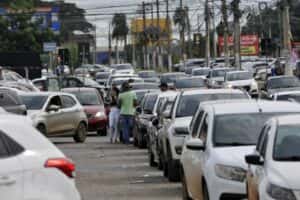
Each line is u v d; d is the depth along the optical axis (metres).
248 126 24.34
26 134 16.48
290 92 45.62
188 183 25.88
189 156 25.62
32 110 52.19
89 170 38.12
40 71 119.25
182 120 33.06
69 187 16.62
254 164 19.12
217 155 22.78
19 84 71.12
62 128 54.09
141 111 50.94
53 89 91.38
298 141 19.09
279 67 110.62
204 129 25.14
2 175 15.82
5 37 149.12
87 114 62.53
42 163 16.31
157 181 33.25
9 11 159.00
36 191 16.12
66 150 50.12
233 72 94.38
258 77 115.69
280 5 96.69
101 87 96.00
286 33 89.75
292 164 18.08
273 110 25.11
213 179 22.44
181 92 36.12
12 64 119.12
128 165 40.28
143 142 49.84
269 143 19.17
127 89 54.03
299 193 16.80
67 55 100.12
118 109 55.56
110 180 33.94
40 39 153.38
